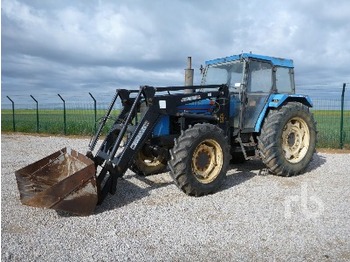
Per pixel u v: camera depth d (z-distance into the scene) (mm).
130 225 3775
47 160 4703
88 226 3748
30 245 3275
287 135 6047
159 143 5164
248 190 5117
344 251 3125
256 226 3715
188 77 6176
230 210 4238
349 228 3637
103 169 4387
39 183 4430
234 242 3334
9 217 4023
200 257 3043
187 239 3412
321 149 9758
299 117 6098
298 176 6035
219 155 5062
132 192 5023
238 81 5965
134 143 4617
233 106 5914
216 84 6203
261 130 5898
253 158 5934
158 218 3980
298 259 2982
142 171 5918
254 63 5988
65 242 3348
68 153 4777
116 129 5008
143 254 3104
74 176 3889
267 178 5887
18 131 16797
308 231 3566
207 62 6656
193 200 4656
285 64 6504
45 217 4023
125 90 5266
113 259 3012
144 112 4969
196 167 4871
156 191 5082
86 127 14805
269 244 3277
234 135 5895
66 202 3871
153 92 4828
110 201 4602
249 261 2959
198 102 5469
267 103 6062
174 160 4660
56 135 14828
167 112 5000
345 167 6824
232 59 6051
